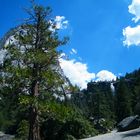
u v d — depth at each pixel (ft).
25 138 75.10
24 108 67.05
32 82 64.75
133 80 387.14
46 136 117.19
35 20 70.28
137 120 142.51
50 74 64.13
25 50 67.67
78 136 122.31
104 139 113.91
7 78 63.77
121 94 266.16
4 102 66.59
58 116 64.69
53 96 68.08
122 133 125.59
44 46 69.36
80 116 127.65
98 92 268.82
